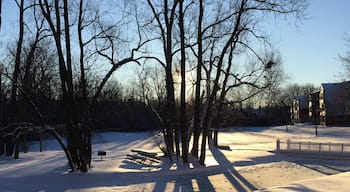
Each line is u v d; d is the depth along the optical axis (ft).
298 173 91.09
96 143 188.03
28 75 109.09
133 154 110.52
